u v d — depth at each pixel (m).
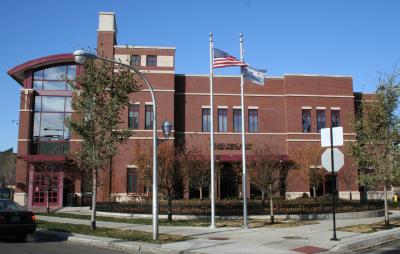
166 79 43.59
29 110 41.06
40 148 41.28
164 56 43.94
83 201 40.09
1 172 63.47
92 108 20.02
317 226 21.69
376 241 17.11
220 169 41.62
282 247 14.94
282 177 33.91
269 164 24.80
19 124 40.78
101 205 30.19
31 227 17.23
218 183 41.97
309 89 46.34
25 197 39.50
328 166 17.02
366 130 21.42
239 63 22.36
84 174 35.69
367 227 20.67
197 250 14.45
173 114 43.22
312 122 45.78
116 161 41.19
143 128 42.47
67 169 39.62
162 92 43.38
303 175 42.53
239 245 15.39
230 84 45.81
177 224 22.83
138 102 42.88
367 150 21.41
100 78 20.19
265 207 27.17
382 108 21.16
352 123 22.30
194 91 45.41
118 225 22.61
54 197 39.50
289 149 44.84
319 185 43.94
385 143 21.03
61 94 42.06
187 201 30.55
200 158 33.25
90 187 38.66
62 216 28.97
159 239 16.86
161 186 25.06
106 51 42.81
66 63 42.38
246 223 20.97
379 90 21.55
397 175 20.50
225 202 29.81
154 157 17.27
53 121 41.72
